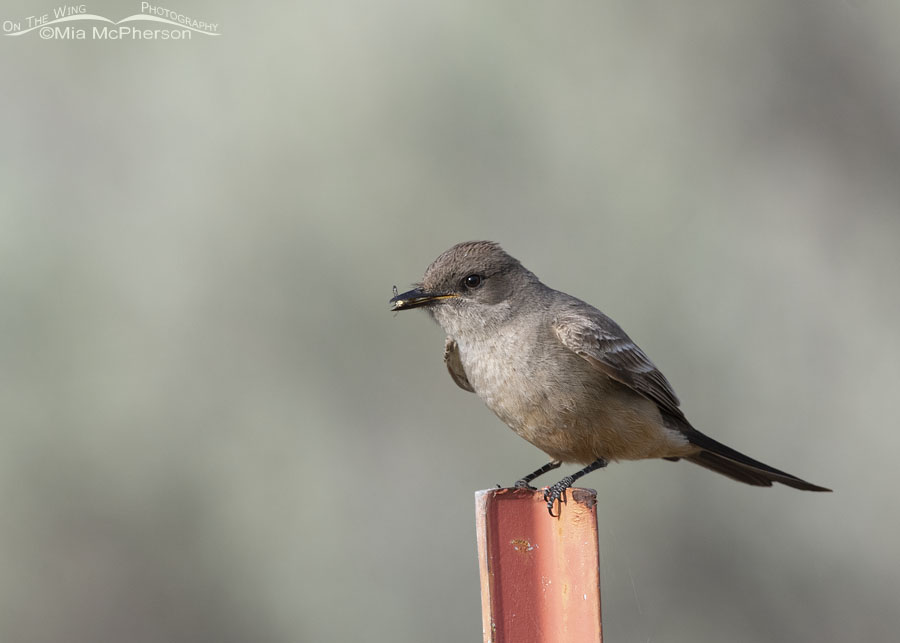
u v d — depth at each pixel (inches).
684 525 573.6
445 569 582.2
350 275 594.2
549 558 215.3
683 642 560.7
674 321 583.5
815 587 568.1
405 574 581.0
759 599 568.7
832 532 574.2
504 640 212.7
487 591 214.1
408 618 573.0
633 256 590.6
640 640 557.6
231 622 569.9
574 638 210.7
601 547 565.3
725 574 568.7
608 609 561.0
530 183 595.5
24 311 575.2
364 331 596.4
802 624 565.3
